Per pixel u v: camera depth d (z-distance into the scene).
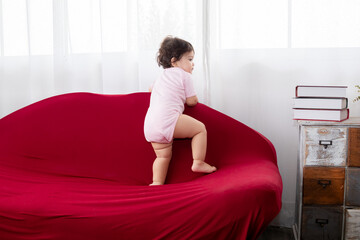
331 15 2.19
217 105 2.34
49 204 1.52
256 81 2.31
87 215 1.46
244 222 1.41
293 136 2.31
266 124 2.33
